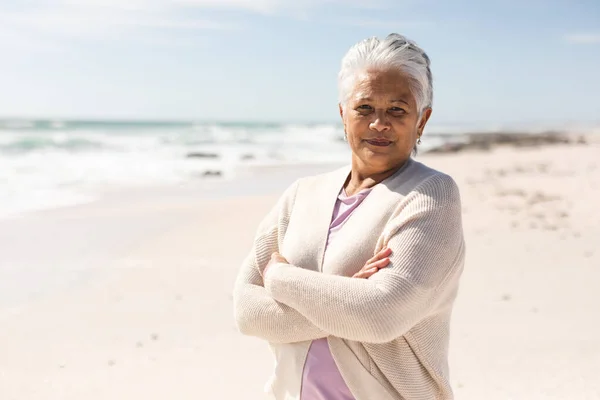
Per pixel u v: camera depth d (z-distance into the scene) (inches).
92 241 343.3
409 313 79.0
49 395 161.0
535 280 259.8
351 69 89.0
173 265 294.8
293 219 95.0
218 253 320.5
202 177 761.6
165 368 178.5
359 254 84.7
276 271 87.0
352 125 89.1
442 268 81.6
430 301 81.0
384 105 86.4
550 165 789.2
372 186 90.9
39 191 567.2
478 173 721.0
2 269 282.4
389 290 78.6
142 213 440.5
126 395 161.0
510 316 215.9
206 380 170.1
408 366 83.3
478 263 289.7
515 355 180.7
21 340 199.5
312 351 86.9
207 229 383.6
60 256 308.3
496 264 287.1
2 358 184.7
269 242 97.1
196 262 301.1
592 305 225.1
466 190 550.3
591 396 152.7
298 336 86.6
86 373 175.3
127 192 582.9
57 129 2454.5
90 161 963.3
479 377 166.9
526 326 205.2
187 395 160.7
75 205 480.1
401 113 87.0
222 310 231.1
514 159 940.6
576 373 166.4
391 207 85.3
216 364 181.5
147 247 330.6
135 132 2465.6
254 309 90.4
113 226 387.5
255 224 402.6
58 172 756.0
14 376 172.6
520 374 167.6
